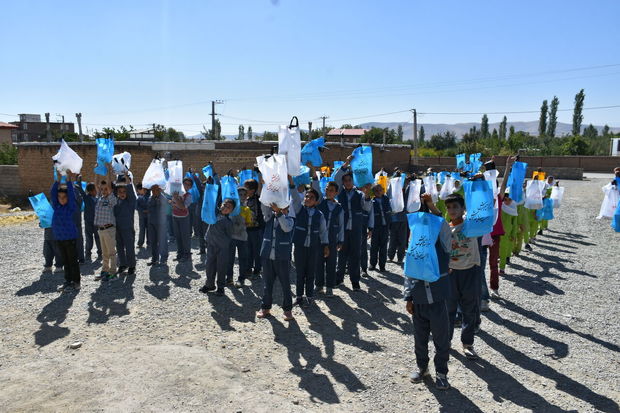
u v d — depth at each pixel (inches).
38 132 2711.6
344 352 200.7
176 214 356.5
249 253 315.3
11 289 288.5
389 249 375.9
